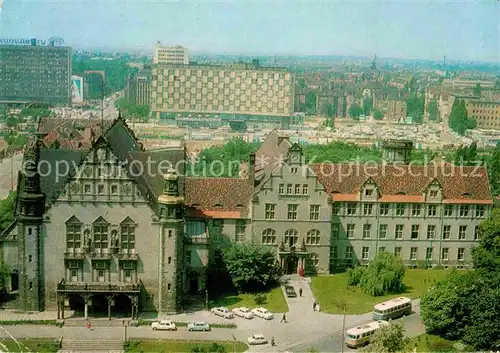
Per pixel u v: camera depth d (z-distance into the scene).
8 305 131.38
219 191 151.25
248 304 134.50
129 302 132.38
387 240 157.62
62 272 128.50
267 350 114.06
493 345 116.50
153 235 128.62
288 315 129.50
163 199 127.44
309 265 152.38
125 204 127.62
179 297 130.38
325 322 126.56
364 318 128.62
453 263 160.38
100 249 128.62
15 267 136.12
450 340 120.00
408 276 152.50
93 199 127.12
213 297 138.38
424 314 121.81
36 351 112.38
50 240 127.62
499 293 119.38
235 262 139.50
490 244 142.38
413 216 157.50
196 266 138.12
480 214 159.50
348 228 156.25
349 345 115.88
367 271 142.75
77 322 124.25
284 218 149.88
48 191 130.50
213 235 148.75
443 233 159.12
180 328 123.00
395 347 102.94
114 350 114.38
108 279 128.88
